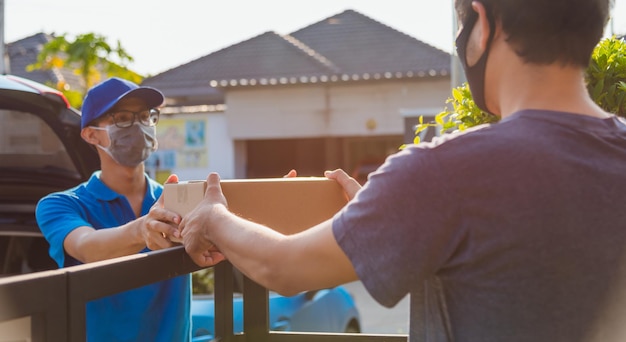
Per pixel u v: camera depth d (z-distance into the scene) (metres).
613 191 1.29
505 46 1.38
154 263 1.65
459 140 1.30
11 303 1.23
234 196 1.88
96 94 2.65
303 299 5.02
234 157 20.78
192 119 20.94
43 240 3.68
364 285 1.29
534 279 1.27
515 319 1.27
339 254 1.33
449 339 1.33
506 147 1.29
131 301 2.36
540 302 1.27
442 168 1.28
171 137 21.00
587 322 1.28
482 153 1.28
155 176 20.98
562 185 1.27
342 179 2.00
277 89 20.55
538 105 1.36
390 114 20.02
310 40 29.14
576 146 1.31
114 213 2.60
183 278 2.47
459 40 1.46
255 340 2.40
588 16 1.34
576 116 1.34
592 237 1.27
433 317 1.35
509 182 1.27
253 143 22.06
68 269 1.40
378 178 1.31
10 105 3.31
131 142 2.64
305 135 20.55
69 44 20.70
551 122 1.32
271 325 4.51
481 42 1.40
